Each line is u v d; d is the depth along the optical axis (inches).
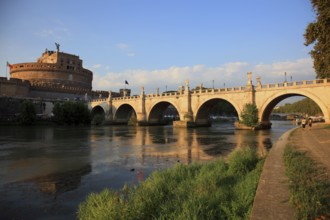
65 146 1229.1
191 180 440.5
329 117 1754.4
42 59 5506.9
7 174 670.5
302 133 1148.5
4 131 2194.9
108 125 3494.1
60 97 4229.8
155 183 415.5
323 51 901.2
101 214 289.3
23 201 463.5
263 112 2155.5
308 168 356.5
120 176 636.7
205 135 1780.3
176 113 5167.3
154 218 290.0
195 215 255.3
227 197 324.5
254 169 491.8
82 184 569.3
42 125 3110.2
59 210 417.1
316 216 197.8
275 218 197.5
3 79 3437.5
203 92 2677.2
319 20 751.1
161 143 1332.4
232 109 5177.2
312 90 1844.2
